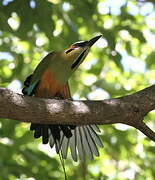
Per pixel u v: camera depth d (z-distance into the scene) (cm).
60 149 872
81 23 1420
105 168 1620
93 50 1712
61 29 1409
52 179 1370
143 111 710
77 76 1627
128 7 1622
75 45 905
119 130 1434
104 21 1522
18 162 1377
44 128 846
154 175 1523
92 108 694
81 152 880
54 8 1408
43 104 678
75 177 1451
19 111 669
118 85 1627
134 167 1563
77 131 888
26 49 1620
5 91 660
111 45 1407
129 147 1460
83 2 1323
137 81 1769
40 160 1402
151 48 1817
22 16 1163
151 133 721
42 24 1184
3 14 1148
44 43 1586
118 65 1408
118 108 701
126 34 1625
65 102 689
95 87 1611
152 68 1812
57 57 881
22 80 1578
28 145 1448
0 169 1328
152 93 718
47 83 871
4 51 1579
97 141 880
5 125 1312
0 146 1361
